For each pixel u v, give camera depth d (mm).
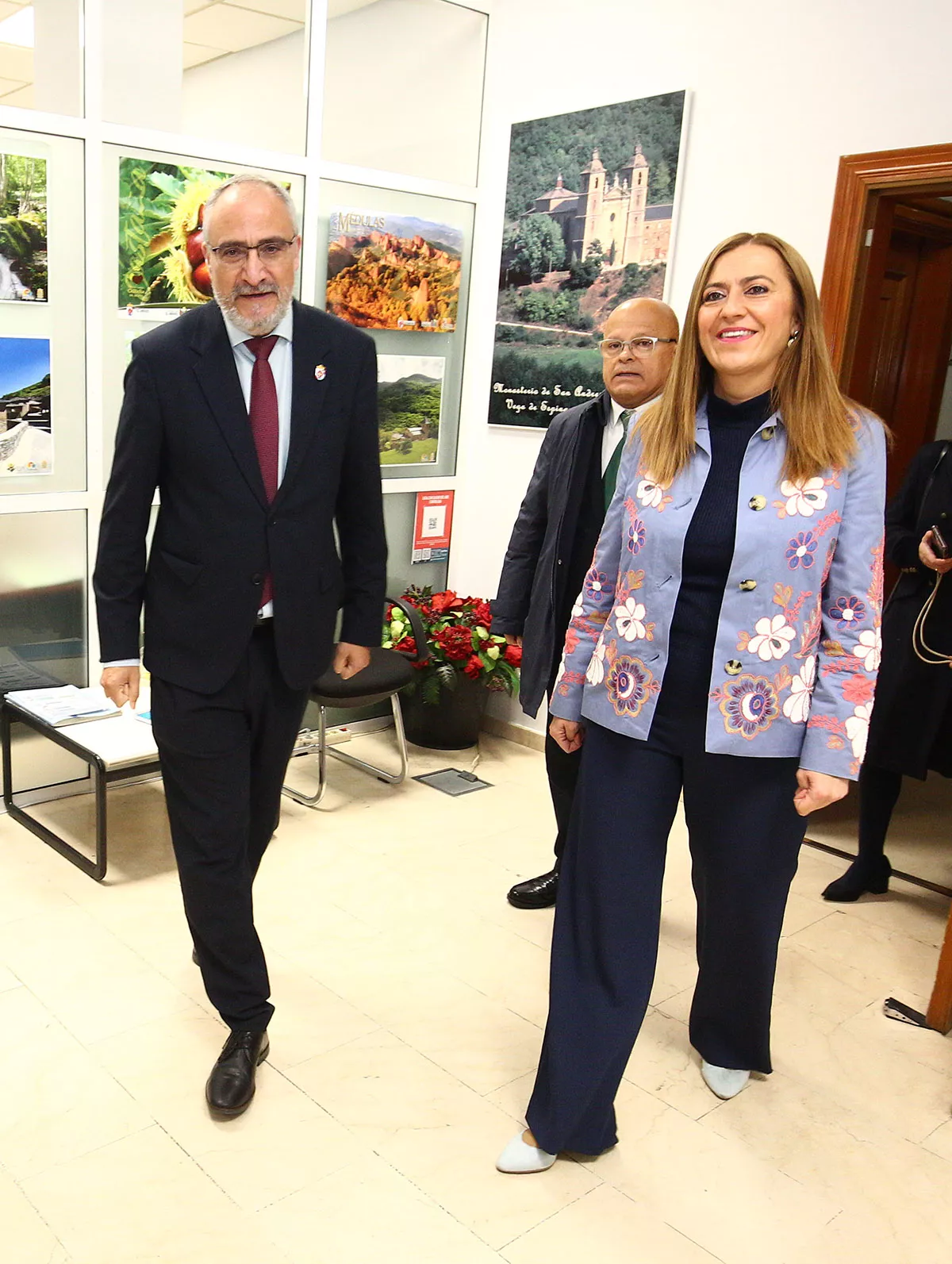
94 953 2637
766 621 1790
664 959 2758
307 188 3740
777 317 1726
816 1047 2424
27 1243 1747
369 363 2076
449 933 2838
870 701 1810
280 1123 2072
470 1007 2504
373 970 2637
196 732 1986
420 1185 1932
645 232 3703
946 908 3150
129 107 3264
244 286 1846
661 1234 1850
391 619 4109
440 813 3650
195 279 3512
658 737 1908
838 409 1773
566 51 3885
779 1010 2561
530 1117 1981
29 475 3287
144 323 3432
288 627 2012
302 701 2141
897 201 3291
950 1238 1879
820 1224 1894
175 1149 1983
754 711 1817
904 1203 1958
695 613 1846
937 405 4184
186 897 2076
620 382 2537
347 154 3854
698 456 1835
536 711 2766
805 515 1763
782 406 1784
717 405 1844
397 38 3875
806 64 3258
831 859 3449
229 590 1954
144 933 2742
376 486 2143
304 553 2004
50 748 3545
